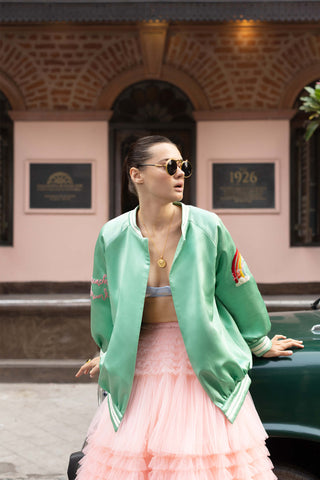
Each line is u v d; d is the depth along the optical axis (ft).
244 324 7.25
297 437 7.31
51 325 21.77
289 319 9.83
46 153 27.81
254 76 27.53
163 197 6.81
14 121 27.68
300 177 28.25
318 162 28.25
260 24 27.04
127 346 6.67
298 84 27.45
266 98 27.61
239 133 27.78
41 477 12.78
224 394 6.65
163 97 28.32
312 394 7.34
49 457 13.96
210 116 27.66
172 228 7.00
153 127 28.35
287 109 27.50
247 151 27.78
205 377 6.52
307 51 27.35
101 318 7.38
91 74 27.61
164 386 6.68
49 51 27.50
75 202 27.89
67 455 14.10
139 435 6.51
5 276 27.91
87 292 27.91
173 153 6.84
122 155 28.48
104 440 6.78
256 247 27.89
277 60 27.43
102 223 27.94
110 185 28.19
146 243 6.84
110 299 7.04
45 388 20.21
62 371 20.86
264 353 7.54
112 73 27.58
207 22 27.07
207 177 27.86
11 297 24.97
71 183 27.86
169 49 27.50
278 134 27.68
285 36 27.30
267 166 27.76
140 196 7.02
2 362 21.17
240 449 6.42
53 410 17.67
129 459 6.49
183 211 6.89
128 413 6.73
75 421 16.63
